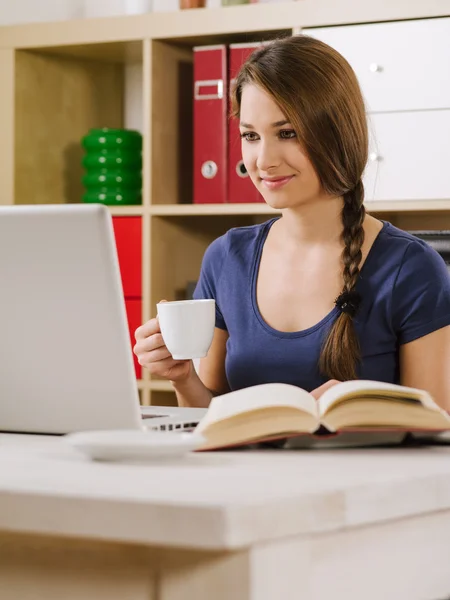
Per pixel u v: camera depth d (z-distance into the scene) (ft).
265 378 7.09
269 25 12.12
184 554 3.49
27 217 4.86
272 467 4.24
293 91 6.71
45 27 13.41
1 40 13.66
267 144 6.84
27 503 3.62
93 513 3.51
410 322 6.98
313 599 3.63
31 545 3.76
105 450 4.33
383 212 12.22
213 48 12.53
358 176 7.04
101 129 13.58
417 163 11.48
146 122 12.94
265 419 4.75
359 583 3.84
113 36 13.05
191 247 13.67
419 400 4.80
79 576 3.67
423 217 12.90
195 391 7.13
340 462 4.42
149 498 3.46
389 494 3.90
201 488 3.68
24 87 13.79
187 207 12.64
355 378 6.84
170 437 4.56
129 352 4.97
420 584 4.15
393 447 4.97
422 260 7.09
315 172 6.89
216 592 3.43
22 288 5.01
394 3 11.52
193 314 5.69
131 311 13.05
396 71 11.55
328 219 7.14
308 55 6.85
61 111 14.29
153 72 12.90
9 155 13.69
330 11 11.80
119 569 3.60
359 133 6.97
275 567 3.47
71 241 4.83
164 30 12.72
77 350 5.04
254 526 3.36
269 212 12.14
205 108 12.60
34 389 5.22
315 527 3.59
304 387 6.97
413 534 4.11
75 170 14.55
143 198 13.00
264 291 7.33
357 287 7.04
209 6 13.78
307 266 7.20
